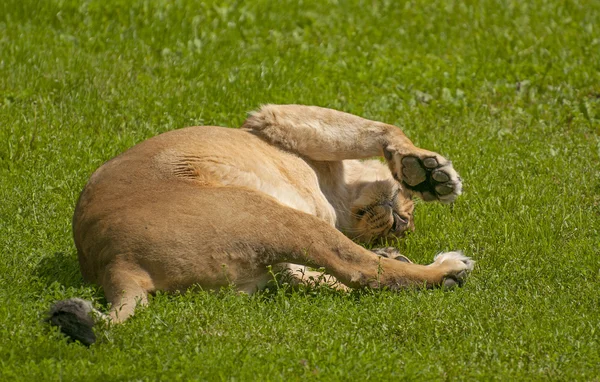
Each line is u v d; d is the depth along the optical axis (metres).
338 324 9.03
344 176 12.10
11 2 18.89
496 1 21.91
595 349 8.43
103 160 13.34
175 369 7.80
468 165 13.81
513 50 18.77
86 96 15.41
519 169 13.77
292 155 11.52
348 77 17.09
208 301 9.12
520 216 12.13
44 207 11.91
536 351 8.38
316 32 19.80
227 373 7.78
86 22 18.89
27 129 14.09
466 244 11.38
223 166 10.41
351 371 7.88
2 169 13.16
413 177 11.45
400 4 21.86
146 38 18.48
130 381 7.65
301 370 7.89
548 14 20.98
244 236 9.43
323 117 11.63
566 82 17.08
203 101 15.55
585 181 13.23
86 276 9.84
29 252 10.61
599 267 10.50
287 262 9.60
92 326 8.33
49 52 17.05
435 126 15.40
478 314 9.16
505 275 10.37
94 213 9.72
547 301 9.52
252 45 18.66
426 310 9.15
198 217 9.42
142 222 9.37
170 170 10.08
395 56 18.34
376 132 11.65
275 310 9.20
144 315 8.73
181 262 9.25
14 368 7.77
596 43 19.00
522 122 15.75
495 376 7.94
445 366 8.09
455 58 18.48
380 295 9.56
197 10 19.98
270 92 16.03
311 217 9.65
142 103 15.38
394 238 12.00
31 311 8.93
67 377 7.64
